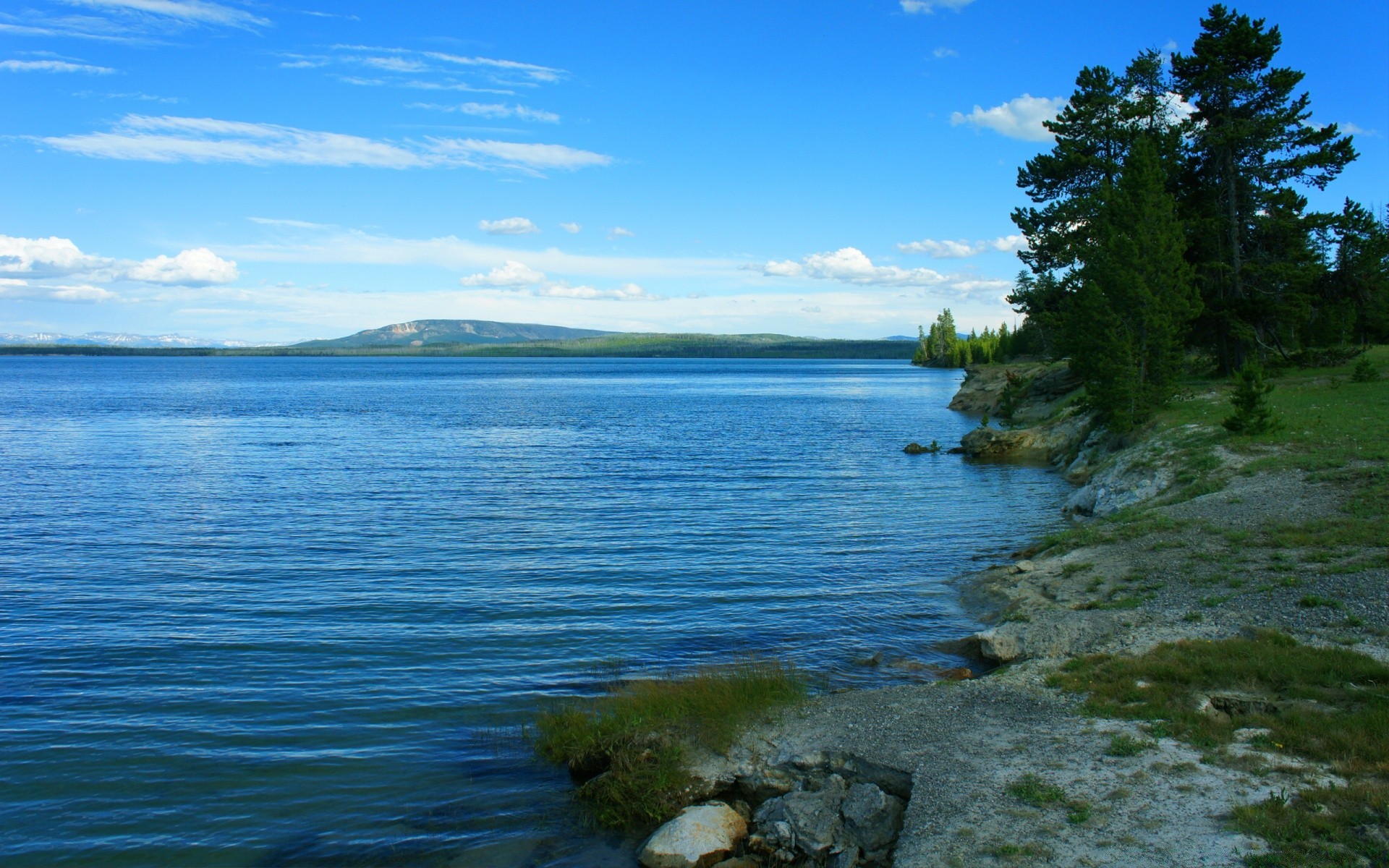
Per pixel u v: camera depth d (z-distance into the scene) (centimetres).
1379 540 1900
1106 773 1081
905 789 1141
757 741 1325
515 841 1118
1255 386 3212
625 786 1199
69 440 6419
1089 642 1636
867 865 987
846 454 5653
